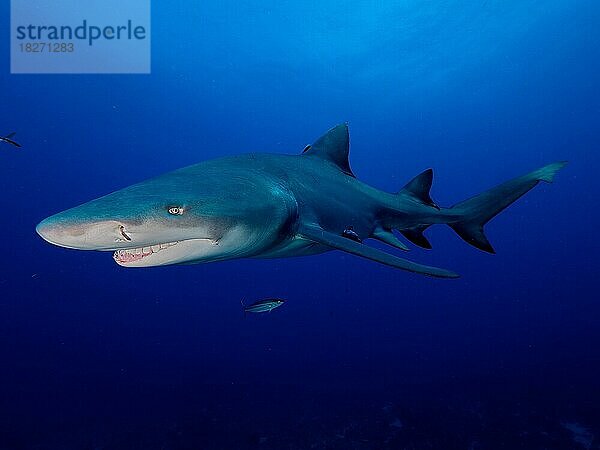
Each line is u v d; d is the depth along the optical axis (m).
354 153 44.81
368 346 35.81
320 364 29.47
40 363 34.78
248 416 17.67
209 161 3.88
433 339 37.59
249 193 3.28
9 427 19.06
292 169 4.54
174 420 18.17
